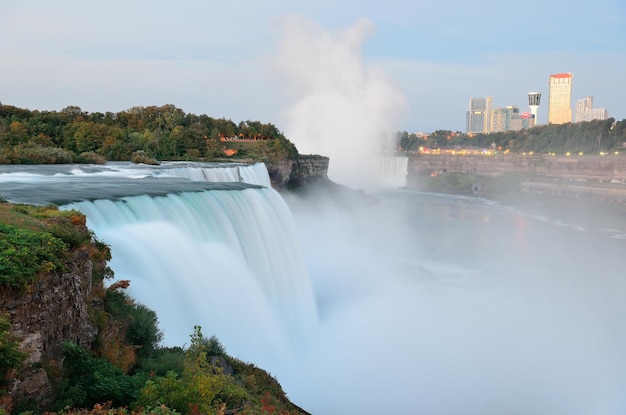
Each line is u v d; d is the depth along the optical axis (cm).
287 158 11512
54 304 1536
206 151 10544
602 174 16962
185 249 2852
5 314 1357
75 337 1620
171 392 1526
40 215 2050
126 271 2375
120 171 5612
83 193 3278
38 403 1370
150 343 1983
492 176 18675
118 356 1778
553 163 18075
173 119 12094
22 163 6425
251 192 4134
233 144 11556
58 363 1507
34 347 1412
